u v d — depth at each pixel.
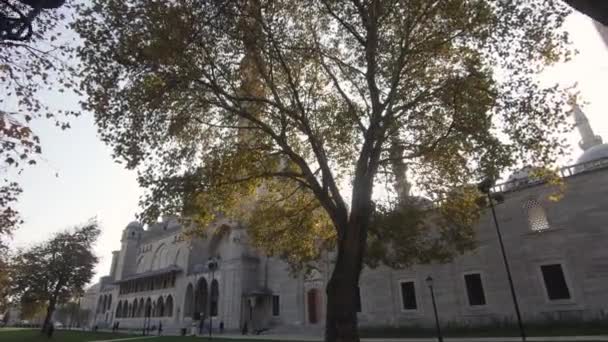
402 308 36.06
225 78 14.23
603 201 27.44
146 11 11.85
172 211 14.12
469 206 18.88
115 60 12.23
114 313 81.50
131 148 13.35
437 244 25.28
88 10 11.81
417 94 15.04
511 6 12.97
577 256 27.67
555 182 14.87
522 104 13.82
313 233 21.28
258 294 49.78
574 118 43.72
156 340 32.12
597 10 4.36
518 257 30.42
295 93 14.76
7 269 28.84
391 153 15.84
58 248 45.62
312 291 46.25
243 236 54.84
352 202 13.04
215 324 52.56
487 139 13.77
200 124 16.17
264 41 13.35
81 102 12.27
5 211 12.33
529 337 22.44
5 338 38.31
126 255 85.06
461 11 12.88
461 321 31.95
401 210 23.78
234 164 15.48
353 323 11.48
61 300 46.25
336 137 16.81
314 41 16.00
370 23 13.94
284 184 20.55
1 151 7.93
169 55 12.23
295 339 30.97
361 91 15.93
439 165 16.73
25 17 5.12
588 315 26.17
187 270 62.22
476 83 13.30
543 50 13.46
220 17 12.43
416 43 14.12
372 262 26.91
